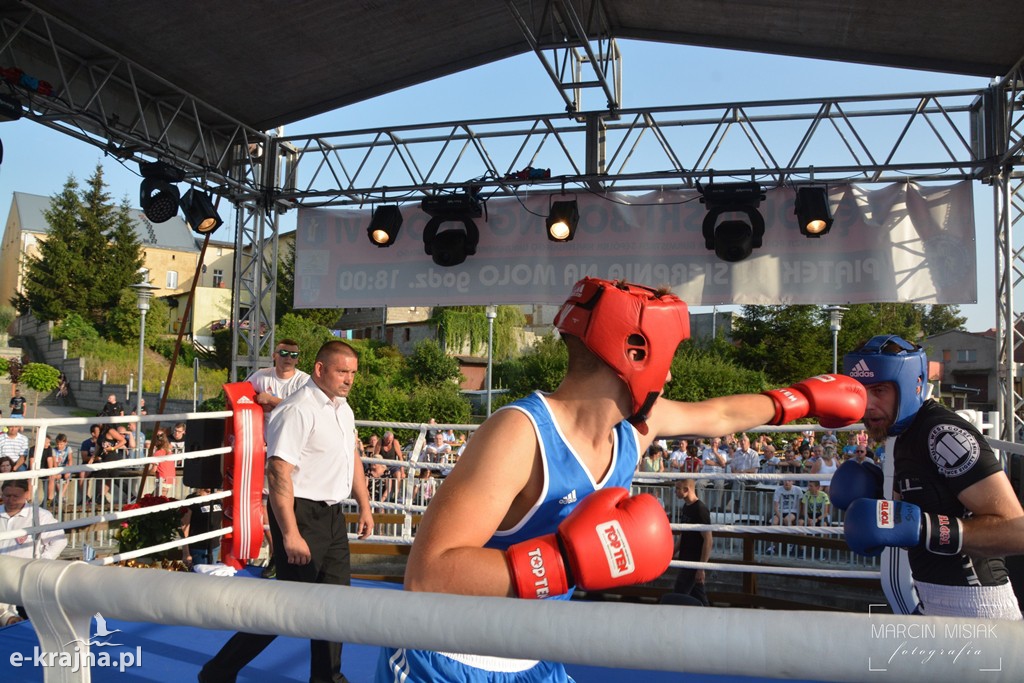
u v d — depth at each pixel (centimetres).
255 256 898
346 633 84
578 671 295
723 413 162
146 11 648
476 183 799
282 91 810
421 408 2120
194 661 308
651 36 781
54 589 97
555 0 702
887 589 224
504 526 124
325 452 315
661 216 780
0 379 2811
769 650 75
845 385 171
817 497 662
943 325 5391
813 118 752
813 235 739
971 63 716
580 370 126
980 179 738
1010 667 72
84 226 3975
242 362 892
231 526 469
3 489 423
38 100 654
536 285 804
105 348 3228
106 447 1143
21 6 623
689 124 775
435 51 791
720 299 764
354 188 840
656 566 100
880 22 680
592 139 790
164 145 757
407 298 840
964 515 194
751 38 758
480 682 124
